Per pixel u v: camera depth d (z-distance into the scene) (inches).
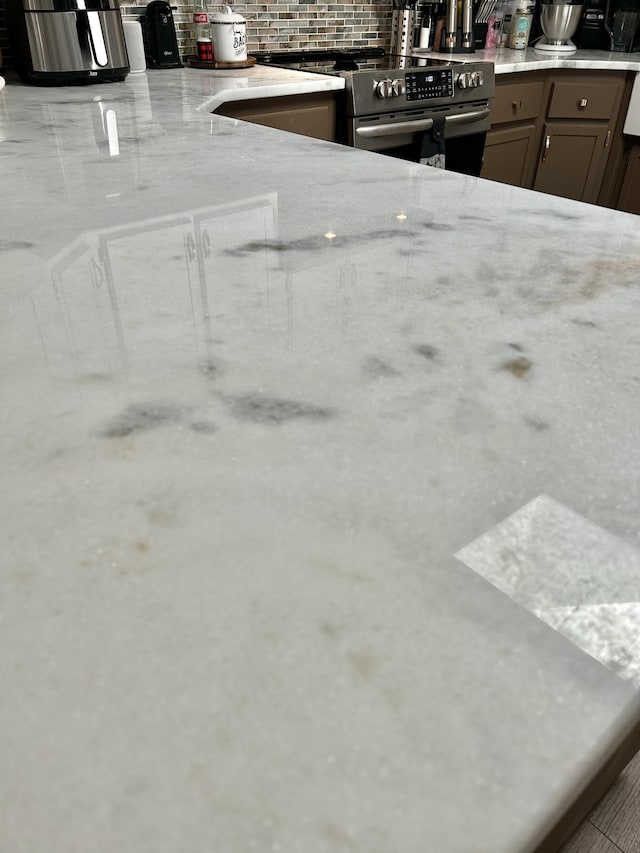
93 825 7.0
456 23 100.8
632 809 36.6
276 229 24.7
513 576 9.9
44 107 52.1
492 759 7.6
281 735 7.9
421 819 7.1
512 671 8.6
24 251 22.2
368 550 10.3
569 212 27.6
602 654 8.8
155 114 49.3
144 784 7.4
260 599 9.5
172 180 30.9
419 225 25.5
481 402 14.2
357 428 13.2
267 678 8.5
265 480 11.8
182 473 11.9
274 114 70.9
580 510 11.2
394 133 78.5
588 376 15.3
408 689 8.4
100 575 9.9
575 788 7.4
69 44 61.9
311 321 17.6
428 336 17.0
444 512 11.1
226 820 7.1
